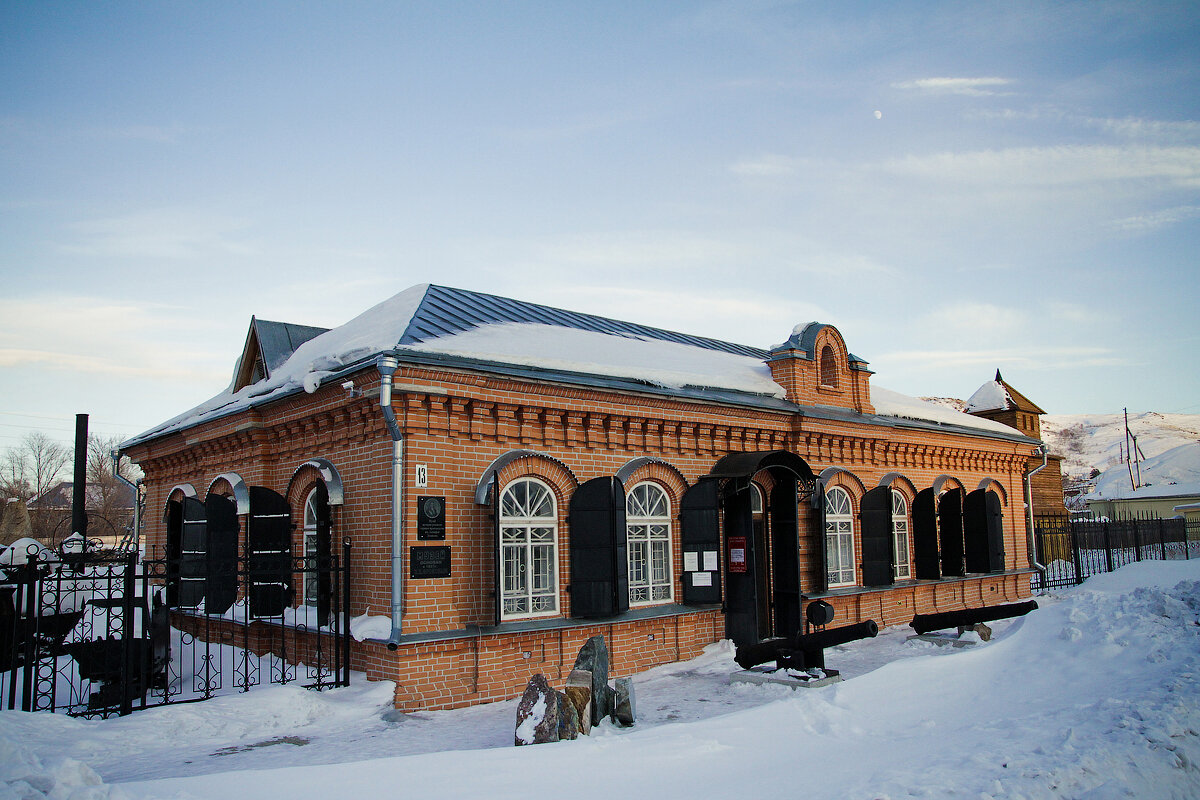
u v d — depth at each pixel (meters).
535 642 11.49
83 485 26.55
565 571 12.09
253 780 6.68
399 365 10.53
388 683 10.30
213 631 14.60
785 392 16.33
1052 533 26.34
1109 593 12.64
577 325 16.69
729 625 14.17
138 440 18.64
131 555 10.09
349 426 11.89
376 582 10.97
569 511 12.07
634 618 12.54
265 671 12.13
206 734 8.90
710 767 7.31
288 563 12.00
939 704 9.63
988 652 11.43
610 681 12.12
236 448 14.88
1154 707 8.23
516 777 6.90
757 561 15.35
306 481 12.73
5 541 43.69
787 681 11.16
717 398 14.29
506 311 15.50
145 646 9.71
